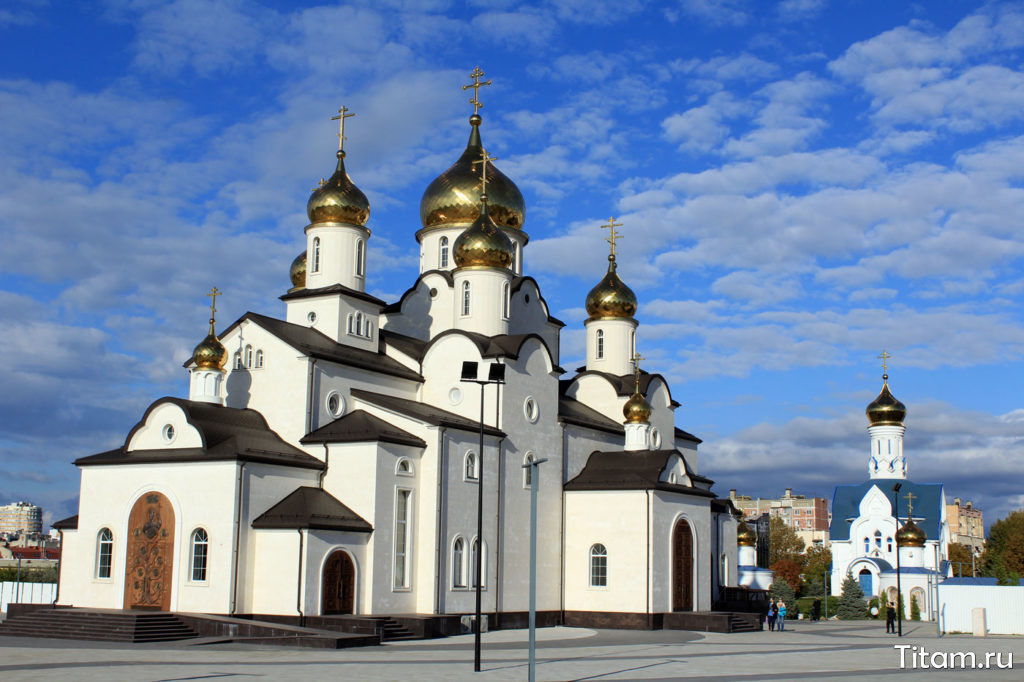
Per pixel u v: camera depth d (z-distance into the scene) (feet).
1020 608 211.00
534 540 97.71
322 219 202.69
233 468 161.58
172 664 116.67
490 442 190.49
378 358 201.57
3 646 139.03
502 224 234.38
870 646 166.30
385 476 171.83
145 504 169.68
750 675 114.01
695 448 274.77
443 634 170.50
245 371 187.11
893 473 405.80
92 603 171.63
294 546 159.74
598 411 238.48
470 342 198.59
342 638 142.10
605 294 248.93
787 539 574.15
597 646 155.94
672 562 207.10
